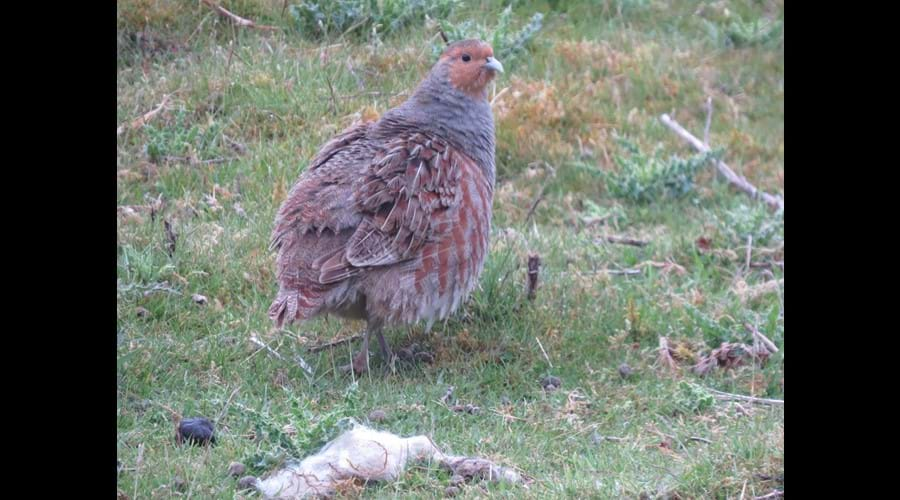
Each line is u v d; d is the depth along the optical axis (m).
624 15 19.62
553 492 8.55
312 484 8.51
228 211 13.64
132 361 10.62
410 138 11.05
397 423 10.06
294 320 10.38
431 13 17.73
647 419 10.58
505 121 16.23
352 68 16.34
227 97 15.37
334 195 10.61
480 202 11.15
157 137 14.43
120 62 15.88
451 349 11.68
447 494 8.55
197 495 8.50
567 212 15.17
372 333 11.28
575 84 17.27
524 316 12.16
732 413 10.76
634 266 13.91
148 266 11.91
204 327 11.61
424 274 10.80
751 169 16.89
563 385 11.21
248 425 9.74
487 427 10.21
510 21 18.28
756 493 8.53
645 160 15.97
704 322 12.24
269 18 17.09
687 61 18.80
